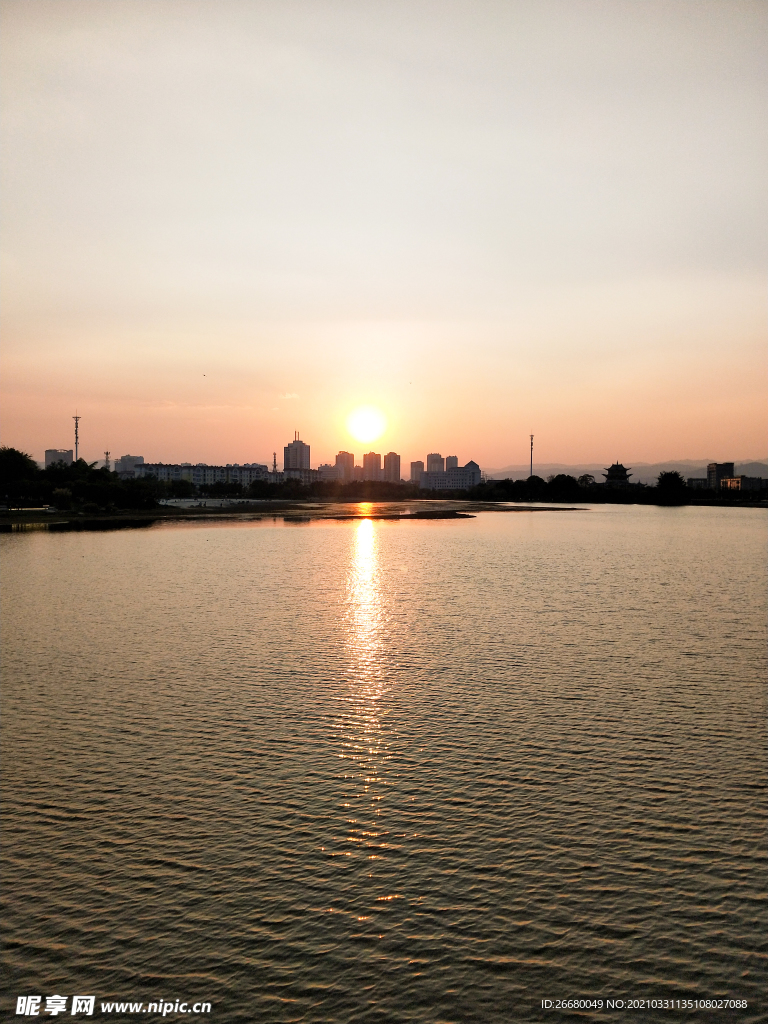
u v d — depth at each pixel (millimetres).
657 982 12281
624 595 49219
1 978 12352
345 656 32062
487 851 15945
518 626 38562
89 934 13352
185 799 18281
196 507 178500
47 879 14898
